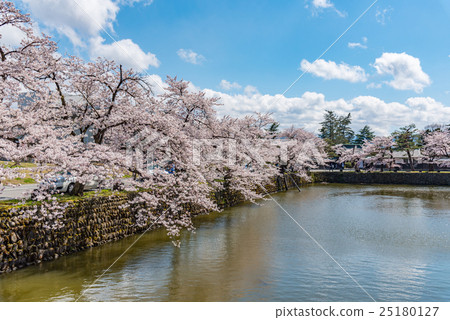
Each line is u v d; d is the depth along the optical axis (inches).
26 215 395.5
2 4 453.4
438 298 358.6
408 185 1802.4
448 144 1850.4
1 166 367.9
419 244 588.1
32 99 482.3
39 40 493.0
